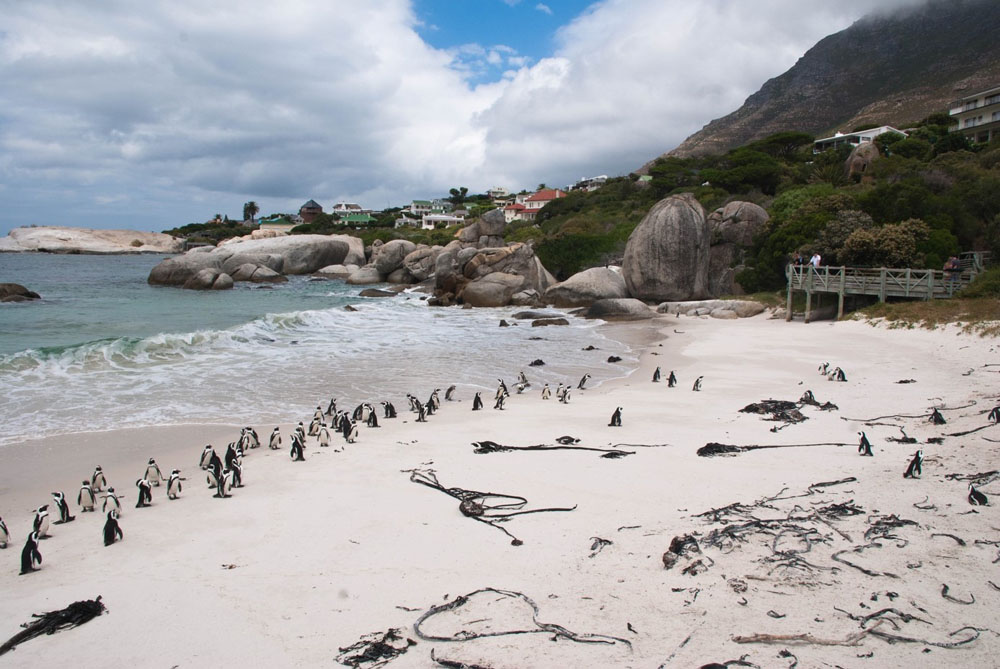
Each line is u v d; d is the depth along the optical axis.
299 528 10.27
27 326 34.16
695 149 190.38
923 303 31.36
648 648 6.57
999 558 8.09
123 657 6.85
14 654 6.91
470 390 22.34
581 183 166.00
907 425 15.41
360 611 7.63
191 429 17.08
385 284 72.94
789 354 27.14
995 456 12.25
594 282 49.41
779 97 188.38
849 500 10.40
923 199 39.97
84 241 140.00
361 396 21.25
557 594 7.81
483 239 66.88
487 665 6.39
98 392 20.80
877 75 161.12
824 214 42.69
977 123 67.19
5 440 15.85
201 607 7.84
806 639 6.55
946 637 6.52
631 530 9.69
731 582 7.82
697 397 20.11
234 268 73.38
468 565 8.76
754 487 11.41
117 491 12.59
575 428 16.52
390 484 12.35
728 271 51.22
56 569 8.99
